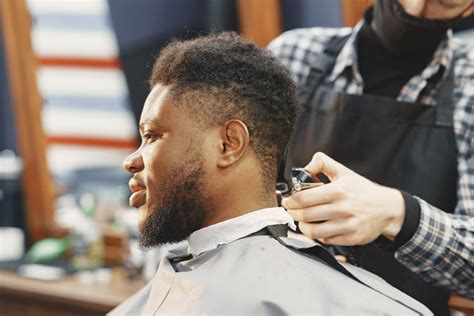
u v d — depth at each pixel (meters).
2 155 3.05
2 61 2.94
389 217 1.30
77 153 2.87
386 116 1.58
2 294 2.58
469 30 1.95
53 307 2.48
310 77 1.68
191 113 1.14
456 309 2.11
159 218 1.16
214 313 1.07
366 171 1.59
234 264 1.14
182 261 1.26
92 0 2.68
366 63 1.67
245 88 1.15
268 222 1.19
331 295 1.12
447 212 1.57
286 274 1.13
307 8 2.38
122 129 2.75
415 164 1.56
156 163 1.15
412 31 1.51
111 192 2.79
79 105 2.81
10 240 2.94
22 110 2.92
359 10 2.26
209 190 1.16
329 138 1.62
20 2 2.81
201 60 1.15
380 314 1.13
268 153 1.18
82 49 2.75
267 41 2.44
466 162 1.54
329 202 1.26
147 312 1.20
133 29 2.60
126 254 2.56
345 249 1.49
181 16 2.50
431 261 1.39
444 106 1.57
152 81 1.21
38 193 2.95
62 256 2.79
